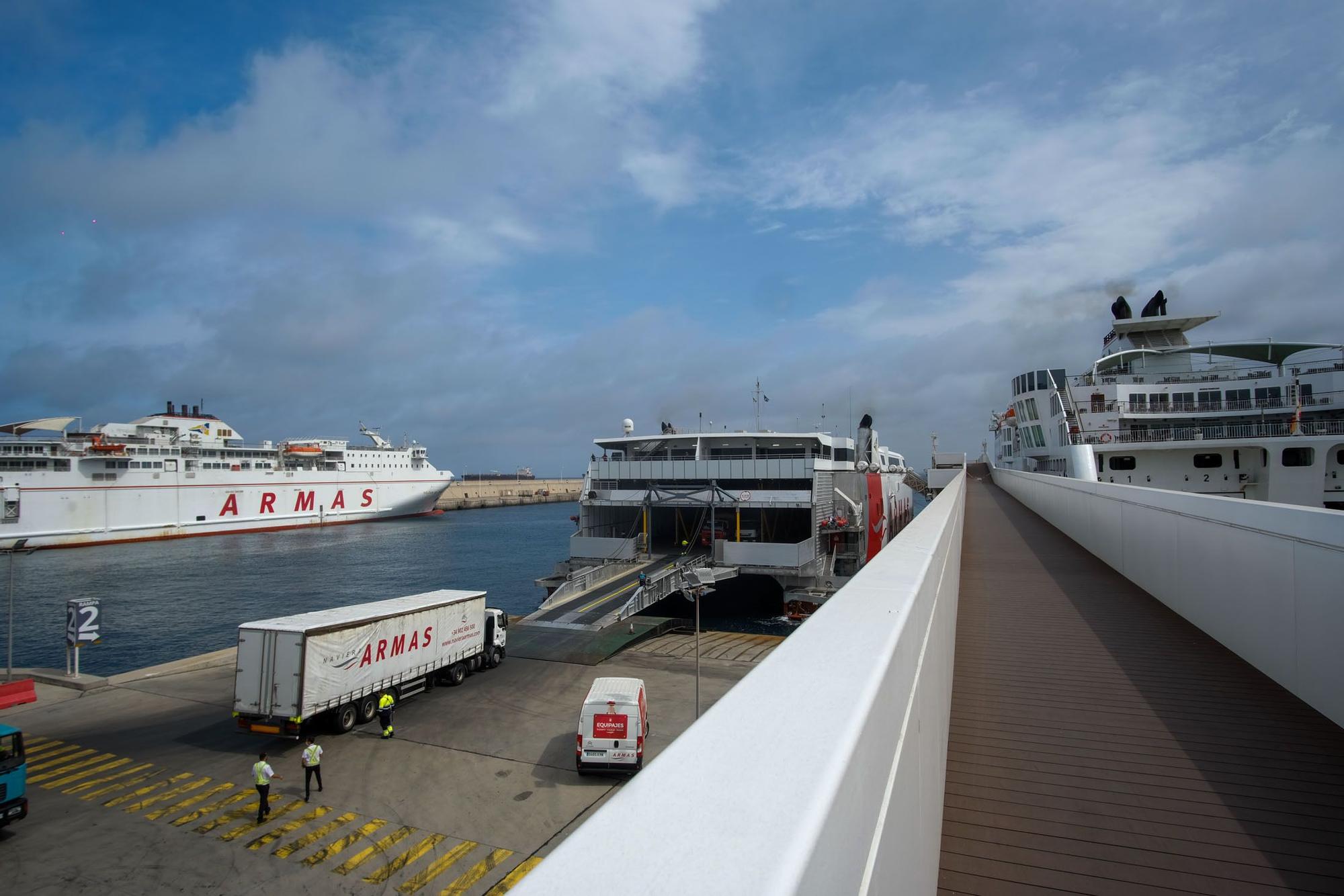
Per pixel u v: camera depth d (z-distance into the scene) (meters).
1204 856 4.56
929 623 4.70
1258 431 33.09
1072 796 5.36
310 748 17.66
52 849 15.34
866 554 46.53
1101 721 6.72
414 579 67.06
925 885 3.71
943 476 76.69
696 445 48.47
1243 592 8.41
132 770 19.38
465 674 26.75
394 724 22.25
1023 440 49.03
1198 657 8.55
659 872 1.00
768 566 39.44
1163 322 43.31
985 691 7.61
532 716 22.95
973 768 5.85
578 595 37.47
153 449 94.06
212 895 13.73
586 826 1.22
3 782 15.64
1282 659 7.45
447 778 18.52
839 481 47.34
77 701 26.14
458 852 15.20
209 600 56.16
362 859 14.92
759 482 46.16
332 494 114.50
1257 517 8.02
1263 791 5.33
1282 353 42.12
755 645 32.72
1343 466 29.72
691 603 42.88
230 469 100.69
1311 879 4.28
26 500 81.25
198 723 23.28
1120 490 14.33
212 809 17.05
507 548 92.00
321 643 20.48
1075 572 14.61
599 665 28.61
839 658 2.49
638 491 44.41
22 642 43.91
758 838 1.14
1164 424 36.53
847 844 1.51
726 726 1.80
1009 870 4.48
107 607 53.75
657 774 1.48
